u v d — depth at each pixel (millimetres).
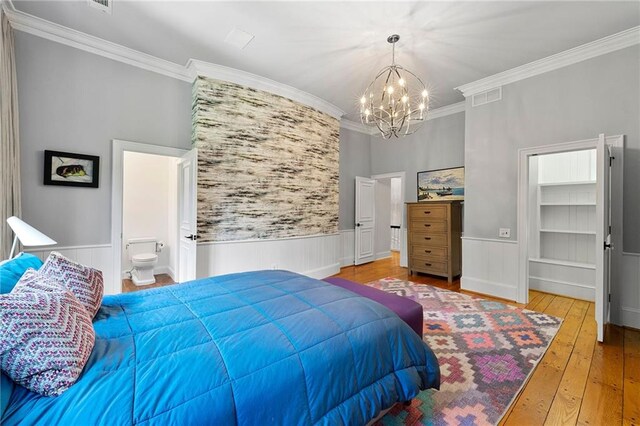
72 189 2811
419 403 1659
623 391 1768
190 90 3529
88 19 2551
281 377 1021
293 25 2629
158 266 4883
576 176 4020
